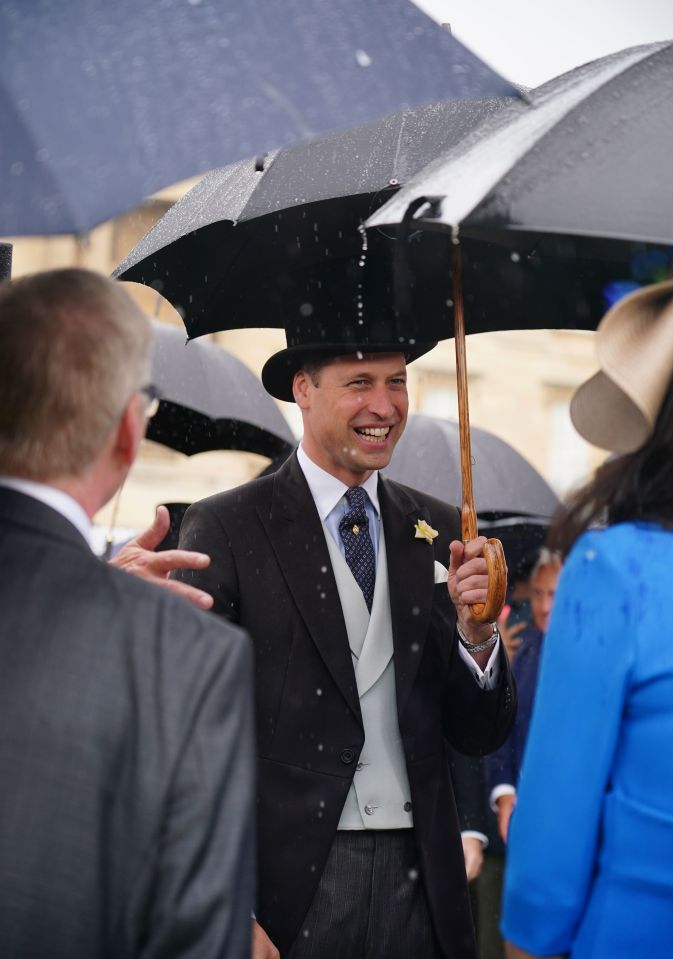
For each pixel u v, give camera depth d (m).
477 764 11.67
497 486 14.12
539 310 8.40
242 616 7.42
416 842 7.27
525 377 59.69
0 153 4.96
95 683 4.21
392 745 7.37
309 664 7.32
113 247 46.62
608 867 4.75
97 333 4.48
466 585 6.96
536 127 5.32
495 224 4.89
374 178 7.54
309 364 7.64
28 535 4.41
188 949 4.05
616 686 4.74
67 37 5.01
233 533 7.56
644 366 4.87
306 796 7.13
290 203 7.59
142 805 4.13
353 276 7.81
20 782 4.09
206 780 4.17
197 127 4.96
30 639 4.25
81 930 4.02
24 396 4.42
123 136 4.92
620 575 4.80
